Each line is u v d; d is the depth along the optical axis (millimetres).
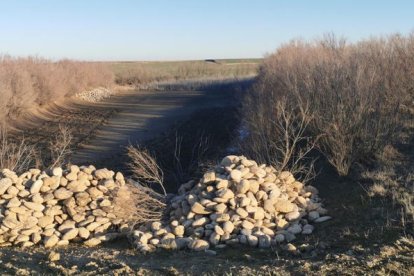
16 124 26531
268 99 13289
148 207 9117
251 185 8492
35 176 9055
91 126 27625
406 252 6277
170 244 7691
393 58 12781
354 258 6270
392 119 10477
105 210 8742
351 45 15562
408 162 9656
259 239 7594
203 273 6246
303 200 8742
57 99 38344
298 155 10797
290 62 15320
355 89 10453
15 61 33000
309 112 11367
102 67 57031
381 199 8398
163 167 15453
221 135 20953
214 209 8250
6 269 6516
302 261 6402
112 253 7555
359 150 10109
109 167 16234
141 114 33500
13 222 8367
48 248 8055
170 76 71938
